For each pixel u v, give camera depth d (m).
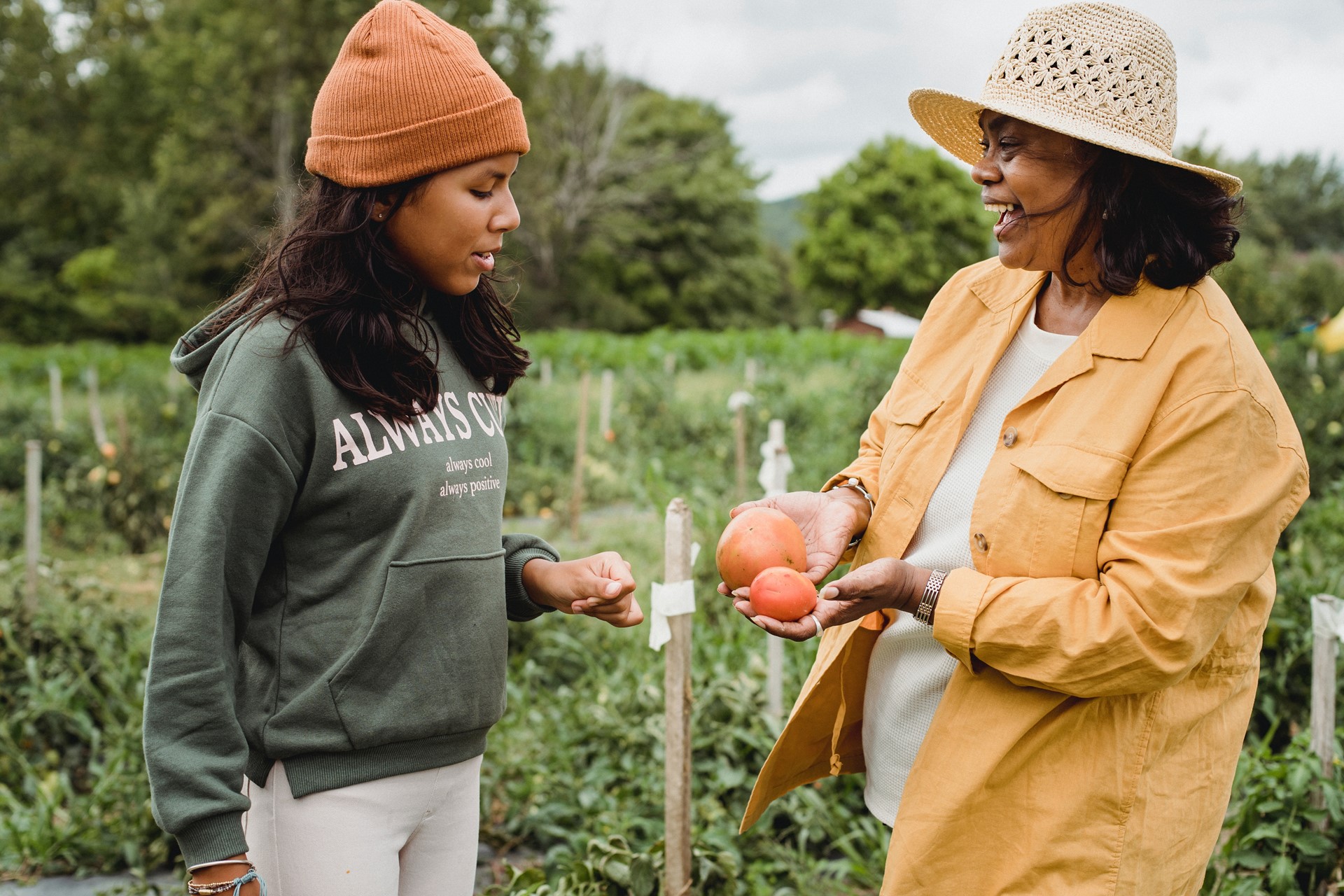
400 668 1.68
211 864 1.51
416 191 1.65
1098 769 1.70
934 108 1.97
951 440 1.90
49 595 5.51
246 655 1.68
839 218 53.69
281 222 1.74
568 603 1.97
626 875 2.92
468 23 35.47
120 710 4.59
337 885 1.65
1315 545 5.89
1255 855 2.89
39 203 45.12
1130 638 1.58
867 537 2.00
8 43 47.62
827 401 13.30
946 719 1.81
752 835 3.49
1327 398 10.21
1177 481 1.59
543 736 4.18
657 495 7.80
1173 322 1.67
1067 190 1.67
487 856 3.62
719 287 48.75
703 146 48.75
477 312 1.89
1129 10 1.64
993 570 1.75
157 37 43.06
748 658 4.56
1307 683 3.95
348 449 1.64
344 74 1.64
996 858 1.76
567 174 44.66
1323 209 78.12
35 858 3.61
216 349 1.68
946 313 2.04
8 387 18.44
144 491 8.63
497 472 1.85
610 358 22.33
